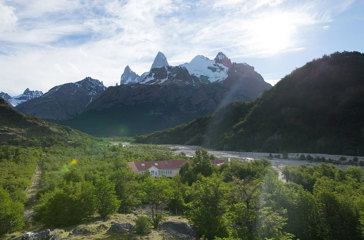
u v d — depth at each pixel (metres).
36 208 46.50
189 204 42.38
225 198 40.00
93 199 44.38
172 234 36.25
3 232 38.84
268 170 79.25
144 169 97.81
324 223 41.91
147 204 67.44
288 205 43.44
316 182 63.41
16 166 92.00
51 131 185.25
